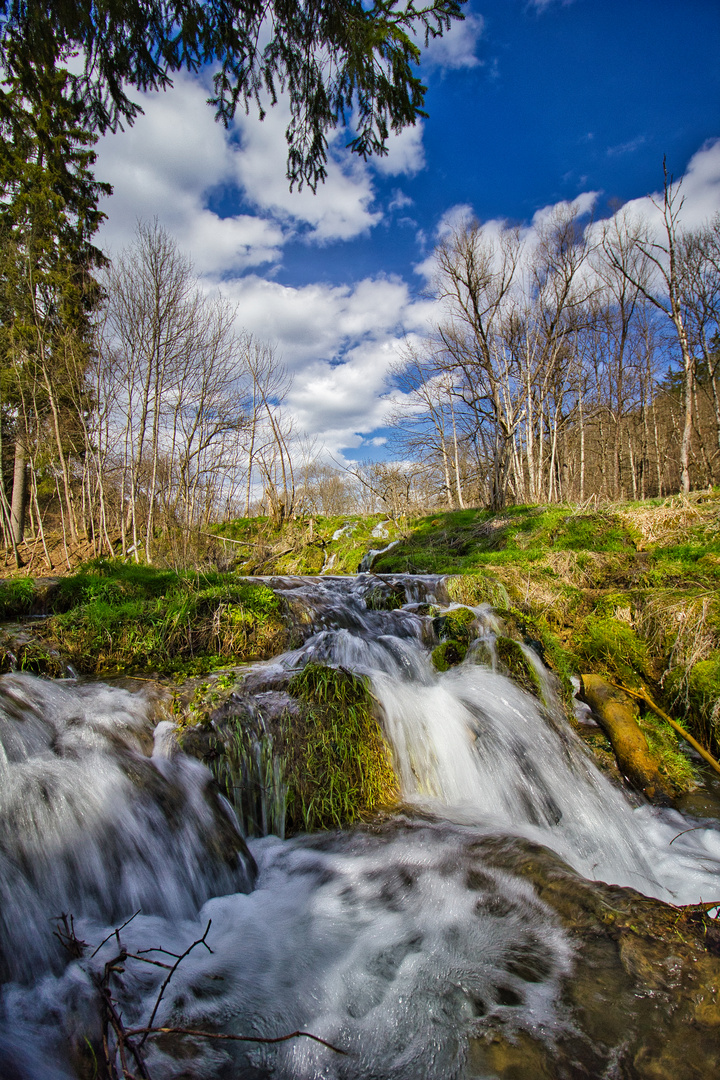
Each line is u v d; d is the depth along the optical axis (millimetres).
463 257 20000
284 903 3064
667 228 17203
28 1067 1781
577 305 23578
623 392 29328
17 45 3361
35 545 21062
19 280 18062
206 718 4035
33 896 2549
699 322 22297
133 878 2934
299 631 6363
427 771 4309
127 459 17797
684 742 5391
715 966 2055
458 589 8047
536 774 4453
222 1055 2027
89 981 2264
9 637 4953
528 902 2695
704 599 6148
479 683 5266
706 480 25109
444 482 31688
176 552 14430
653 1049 1849
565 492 29344
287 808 3812
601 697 5742
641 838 3973
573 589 8031
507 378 24438
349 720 4156
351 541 17625
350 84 4098
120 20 3287
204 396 17453
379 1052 2033
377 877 3160
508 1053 1937
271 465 26281
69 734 3611
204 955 2609
